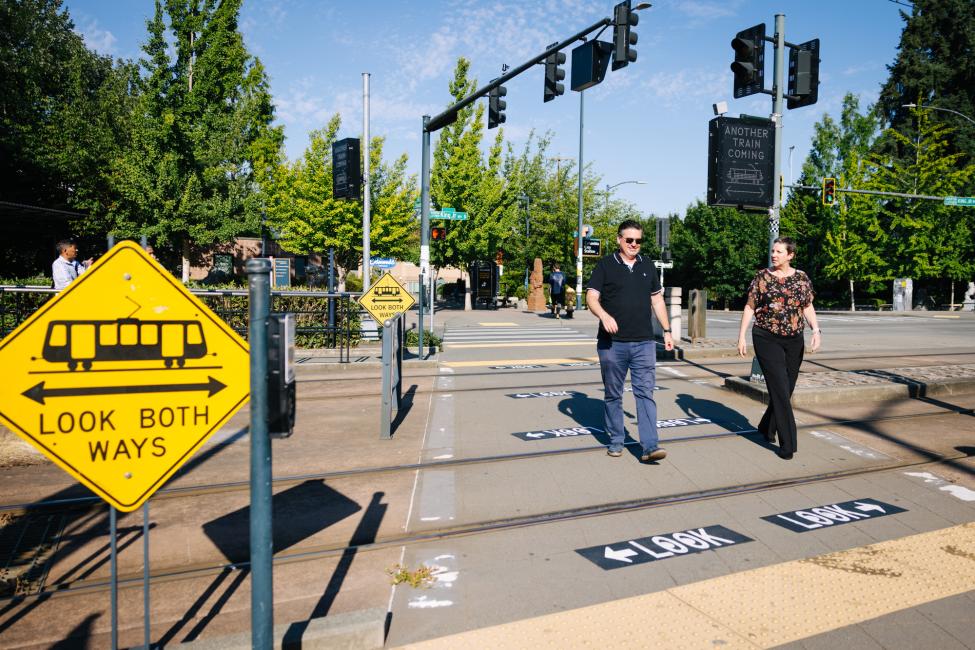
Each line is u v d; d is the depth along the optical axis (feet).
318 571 11.42
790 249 17.69
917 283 123.75
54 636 9.34
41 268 95.66
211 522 13.75
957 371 31.37
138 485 7.90
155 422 7.89
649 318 17.29
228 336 8.11
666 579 10.99
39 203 99.96
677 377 31.89
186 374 7.97
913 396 26.63
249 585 10.95
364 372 34.40
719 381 30.50
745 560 11.72
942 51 136.36
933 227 105.70
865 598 10.27
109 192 88.38
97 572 11.44
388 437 20.38
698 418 22.72
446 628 9.46
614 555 11.96
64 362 7.53
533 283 98.89
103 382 7.68
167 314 7.87
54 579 11.18
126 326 7.73
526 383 30.60
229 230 78.18
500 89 40.63
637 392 17.37
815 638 9.12
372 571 11.41
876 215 110.01
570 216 116.98
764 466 17.30
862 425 21.63
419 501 14.84
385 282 33.81
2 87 93.81
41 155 89.71
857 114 114.32
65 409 7.56
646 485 15.80
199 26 76.48
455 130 89.56
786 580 10.89
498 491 15.47
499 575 11.19
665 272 144.66
